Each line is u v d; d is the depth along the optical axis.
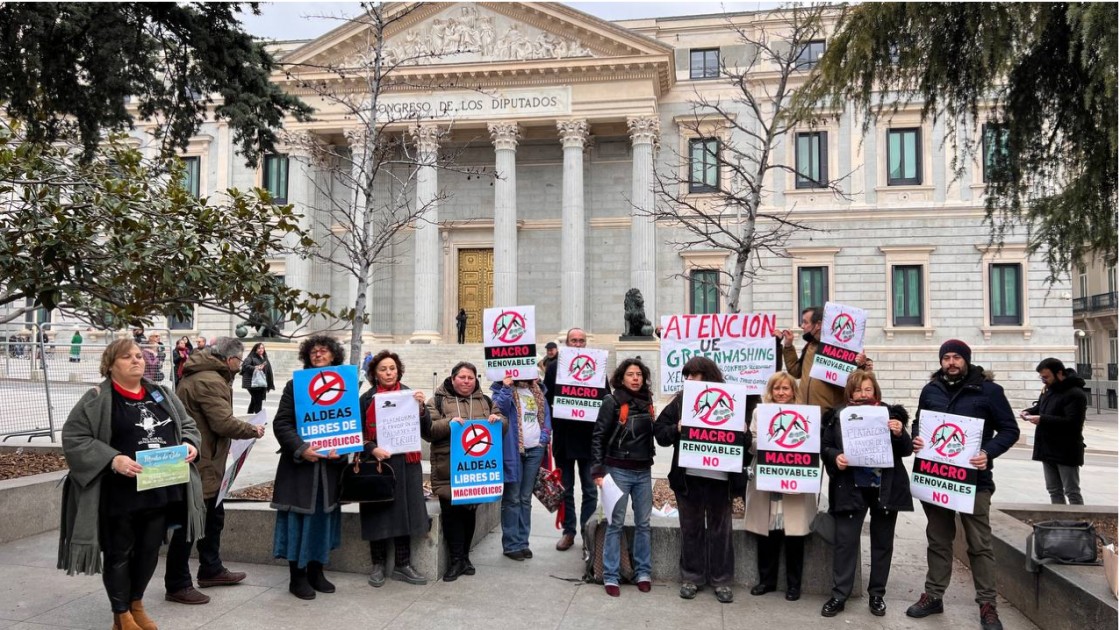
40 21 10.02
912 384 35.62
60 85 11.35
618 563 6.94
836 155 36.62
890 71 9.45
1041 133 9.52
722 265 36.44
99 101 11.70
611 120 36.44
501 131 36.19
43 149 8.92
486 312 8.27
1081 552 6.15
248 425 6.61
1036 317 34.91
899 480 6.48
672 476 7.06
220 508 6.92
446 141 37.53
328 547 6.67
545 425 8.30
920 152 36.19
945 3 8.34
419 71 35.62
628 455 7.05
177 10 11.09
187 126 12.36
